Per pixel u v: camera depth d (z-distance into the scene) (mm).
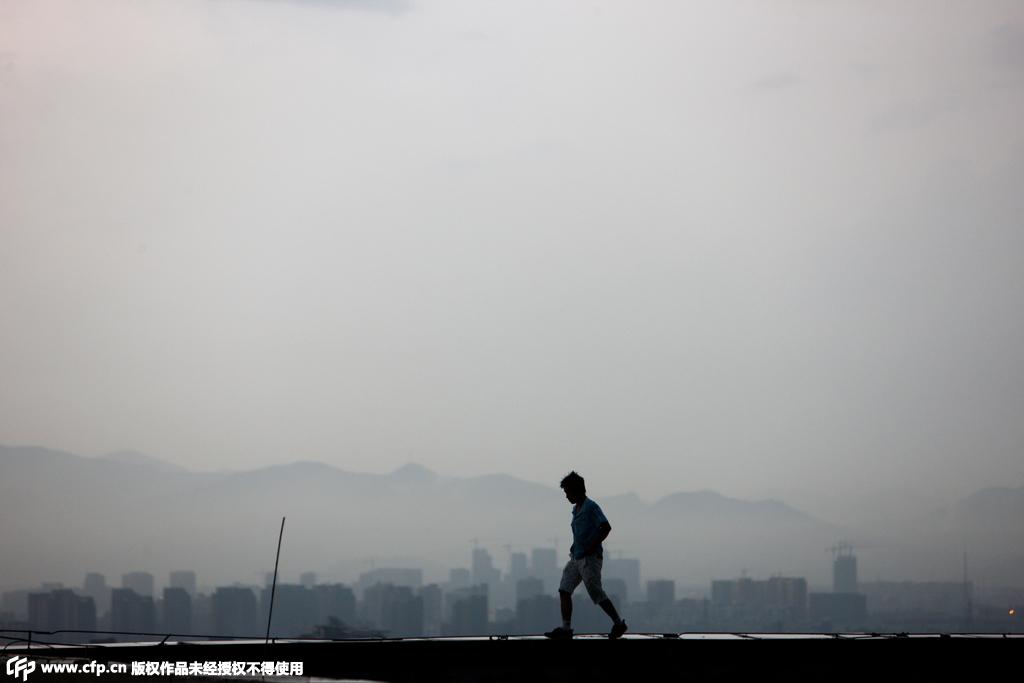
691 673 20344
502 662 20016
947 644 21703
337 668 19594
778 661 20703
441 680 19875
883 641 21328
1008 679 21953
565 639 20312
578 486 20844
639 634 22266
